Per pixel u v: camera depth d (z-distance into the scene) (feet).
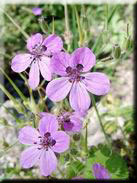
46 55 0.29
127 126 0.46
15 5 0.72
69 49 0.40
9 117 0.51
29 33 0.66
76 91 0.27
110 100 0.53
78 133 0.31
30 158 0.28
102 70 0.60
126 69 0.64
